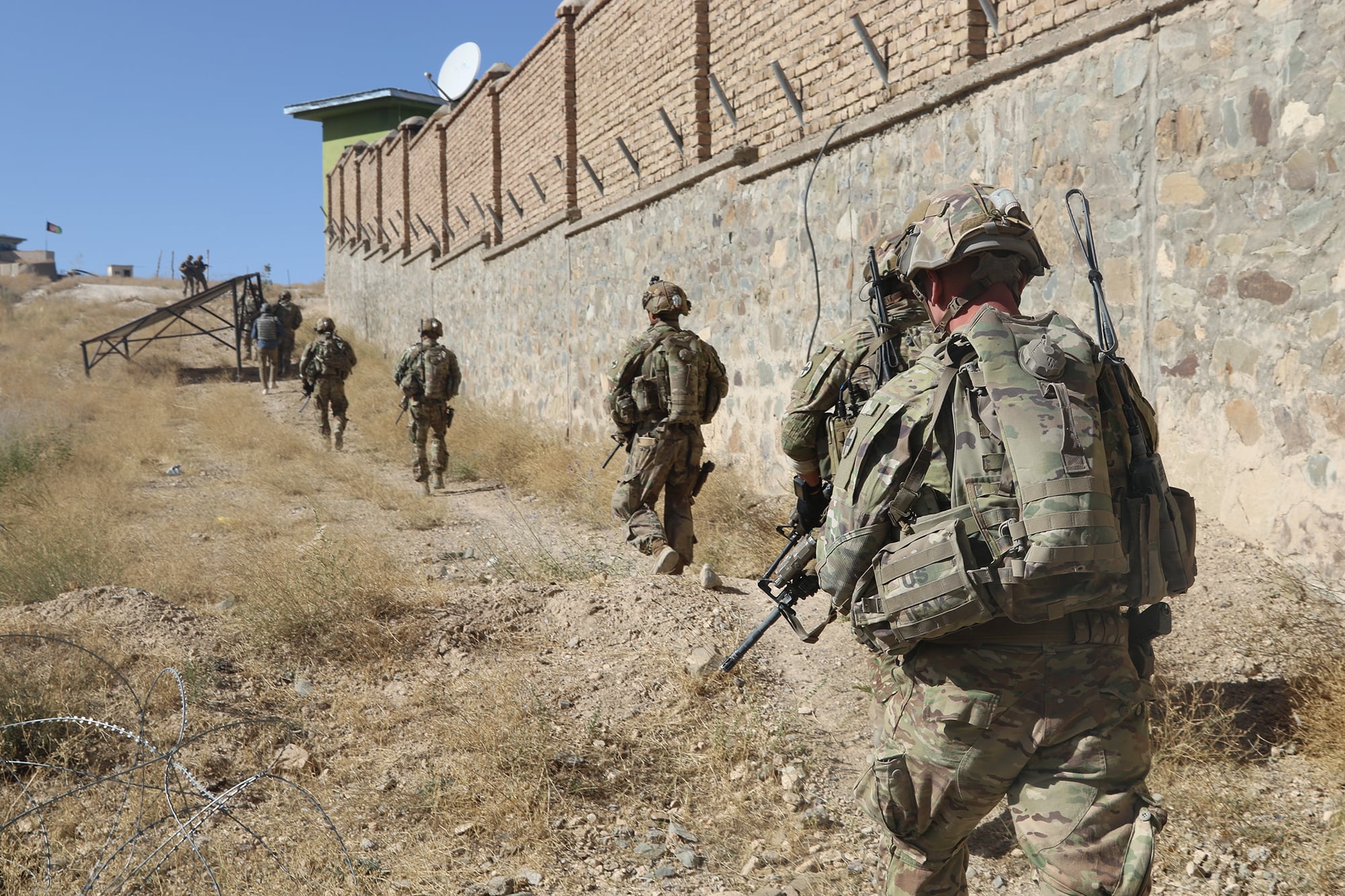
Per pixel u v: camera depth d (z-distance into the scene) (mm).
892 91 6633
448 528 7992
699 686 3697
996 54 5855
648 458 5527
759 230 8148
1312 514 4160
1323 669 3400
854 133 6902
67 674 3568
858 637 1828
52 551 5605
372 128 32438
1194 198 4652
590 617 4367
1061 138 5359
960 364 1677
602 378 11383
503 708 3473
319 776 3232
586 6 11367
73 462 10430
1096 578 1571
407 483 10586
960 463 1616
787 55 7734
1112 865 1522
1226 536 4512
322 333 12508
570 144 12117
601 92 11203
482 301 16344
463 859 2754
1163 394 4879
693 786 3160
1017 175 5656
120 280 38906
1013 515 1576
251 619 4254
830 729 3498
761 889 2621
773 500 7262
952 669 1665
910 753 1733
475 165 16531
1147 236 4910
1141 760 1629
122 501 8578
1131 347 5039
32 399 16344
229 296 32281
